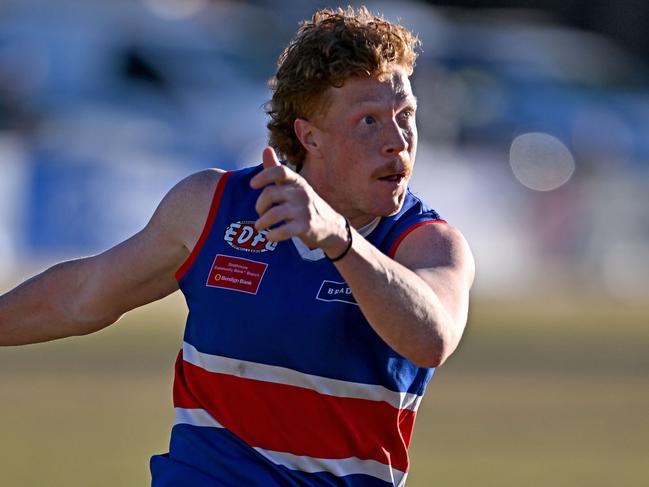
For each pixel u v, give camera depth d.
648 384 37.50
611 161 68.31
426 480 23.92
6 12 68.50
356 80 11.77
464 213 58.94
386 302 10.52
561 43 87.00
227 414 12.18
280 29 75.38
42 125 60.53
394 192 11.90
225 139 59.88
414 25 78.75
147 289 13.03
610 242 61.78
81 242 53.25
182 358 12.62
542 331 49.31
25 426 28.98
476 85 74.81
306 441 12.03
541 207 60.72
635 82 86.38
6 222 51.91
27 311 13.34
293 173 10.32
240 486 12.09
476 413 32.38
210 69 68.44
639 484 24.03
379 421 12.10
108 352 41.12
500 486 23.42
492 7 99.69
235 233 12.20
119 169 54.72
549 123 73.56
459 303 11.36
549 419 31.59
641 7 101.62
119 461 25.03
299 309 11.73
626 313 56.34
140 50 68.44
